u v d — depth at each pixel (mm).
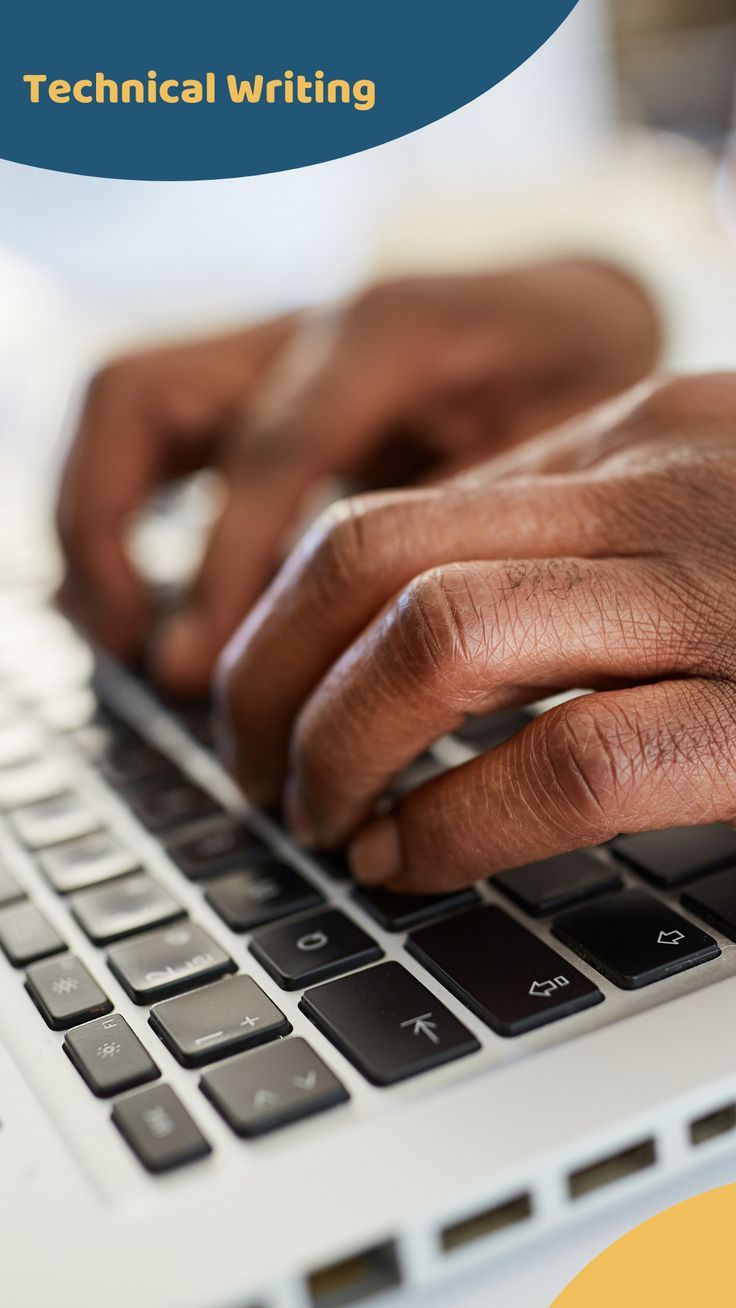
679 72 1310
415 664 314
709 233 1162
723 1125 256
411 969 306
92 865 382
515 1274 234
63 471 653
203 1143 240
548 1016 276
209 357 691
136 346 693
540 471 414
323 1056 271
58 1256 220
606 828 297
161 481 695
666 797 295
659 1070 254
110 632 592
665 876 330
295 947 318
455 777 329
